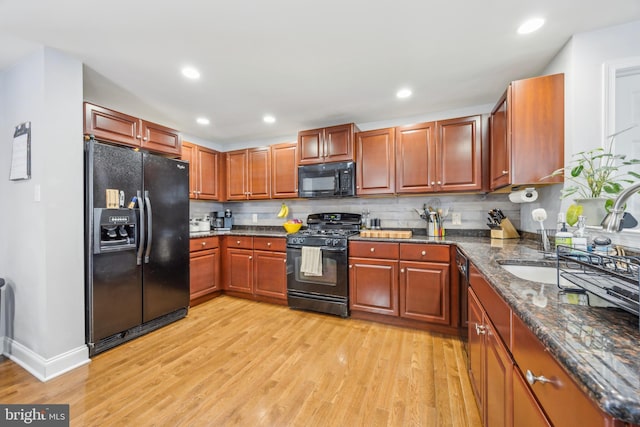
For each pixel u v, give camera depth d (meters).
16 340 1.93
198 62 1.92
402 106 2.74
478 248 1.87
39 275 1.76
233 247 3.34
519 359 0.82
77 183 1.89
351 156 2.91
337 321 2.62
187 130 3.51
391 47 1.76
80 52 1.79
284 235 3.01
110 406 1.47
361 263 2.63
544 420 0.65
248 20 1.49
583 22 1.52
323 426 1.34
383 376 1.73
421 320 2.41
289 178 3.35
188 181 2.74
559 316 0.70
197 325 2.53
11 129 1.93
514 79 2.20
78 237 1.89
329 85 2.29
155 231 2.39
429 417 1.39
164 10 1.41
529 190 1.94
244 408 1.46
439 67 2.01
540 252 1.66
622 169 1.49
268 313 2.83
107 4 1.36
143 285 2.29
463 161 2.51
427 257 2.38
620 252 1.17
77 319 1.88
